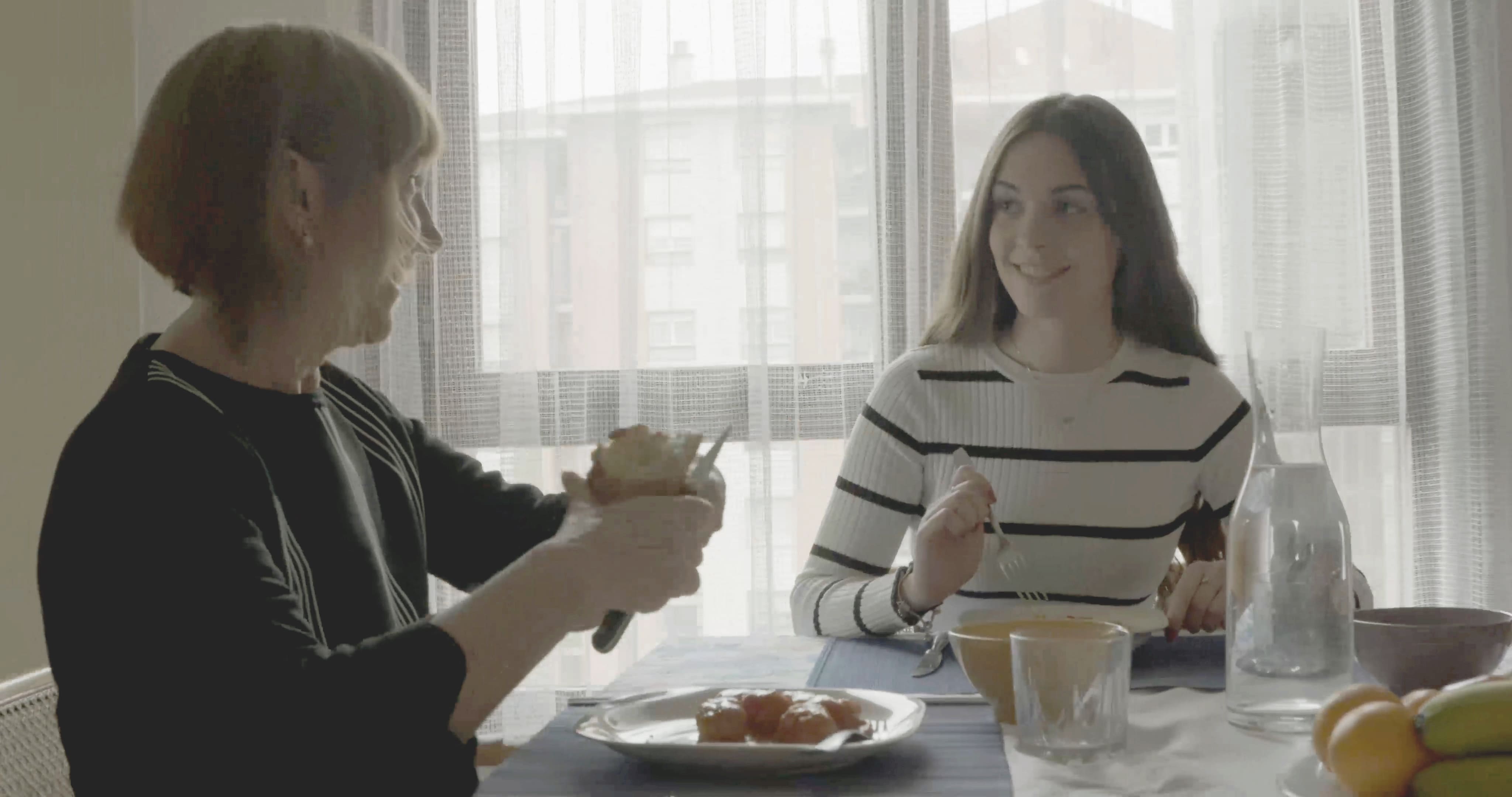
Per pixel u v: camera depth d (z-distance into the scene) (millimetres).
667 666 1293
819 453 2432
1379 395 2355
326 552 1035
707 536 951
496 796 836
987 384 1714
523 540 1312
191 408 930
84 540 855
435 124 1051
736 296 2430
